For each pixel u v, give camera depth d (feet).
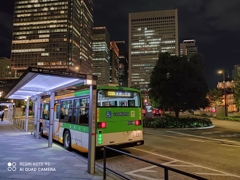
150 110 106.83
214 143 43.60
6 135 55.77
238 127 78.59
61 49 547.49
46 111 50.08
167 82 78.28
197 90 79.05
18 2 579.89
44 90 38.65
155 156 31.83
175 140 47.57
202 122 78.38
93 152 22.84
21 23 571.69
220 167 25.66
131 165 26.91
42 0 569.64
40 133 53.16
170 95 78.38
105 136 29.99
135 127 33.17
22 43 563.89
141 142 33.40
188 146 40.14
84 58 655.76
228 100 213.46
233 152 34.63
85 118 31.37
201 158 30.42
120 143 31.14
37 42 558.97
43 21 563.48
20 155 30.89
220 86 221.25
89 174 22.03
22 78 27.14
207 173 23.26
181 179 21.45
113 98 31.58
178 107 80.02
